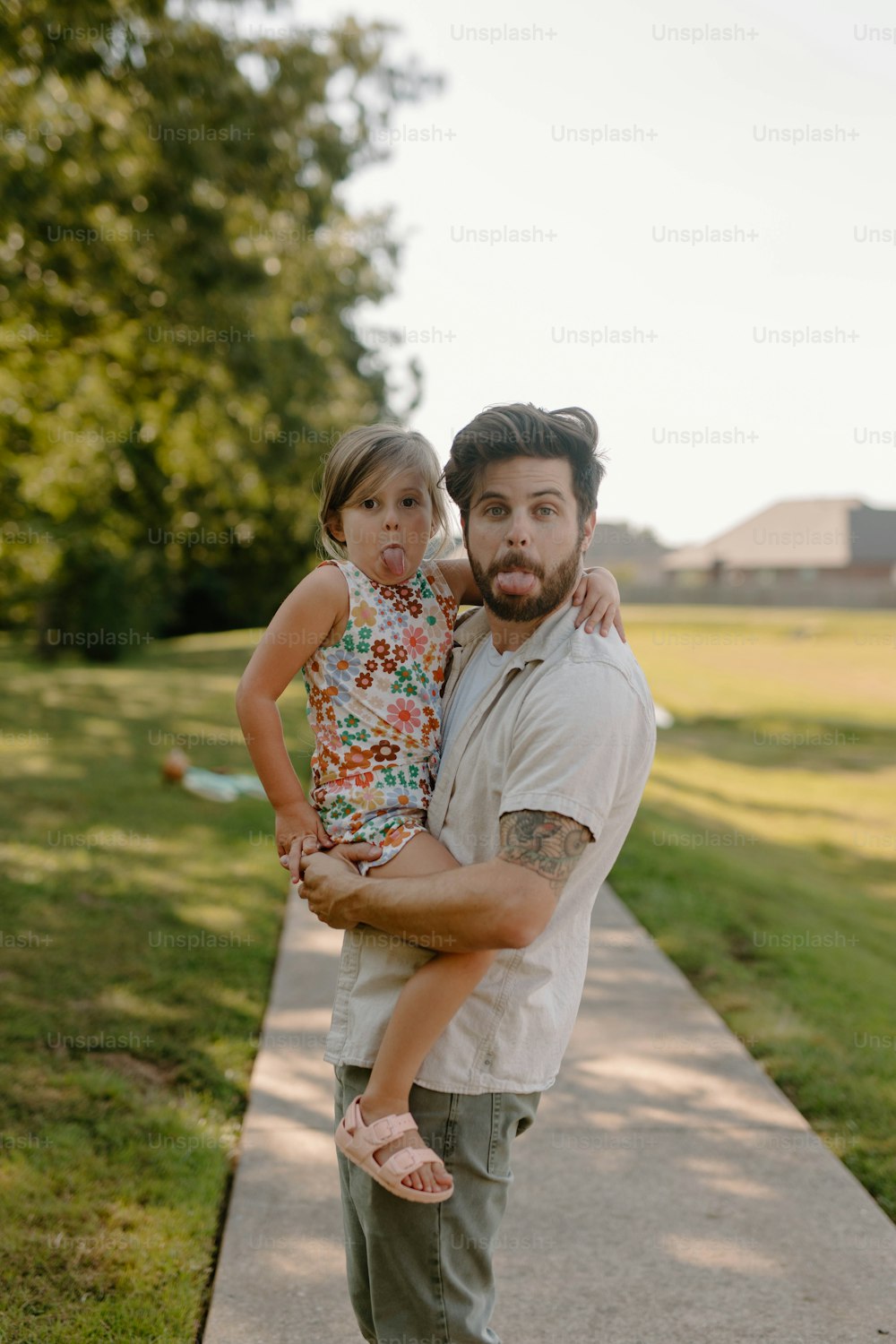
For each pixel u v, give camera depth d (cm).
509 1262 297
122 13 914
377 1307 187
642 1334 267
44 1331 256
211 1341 260
